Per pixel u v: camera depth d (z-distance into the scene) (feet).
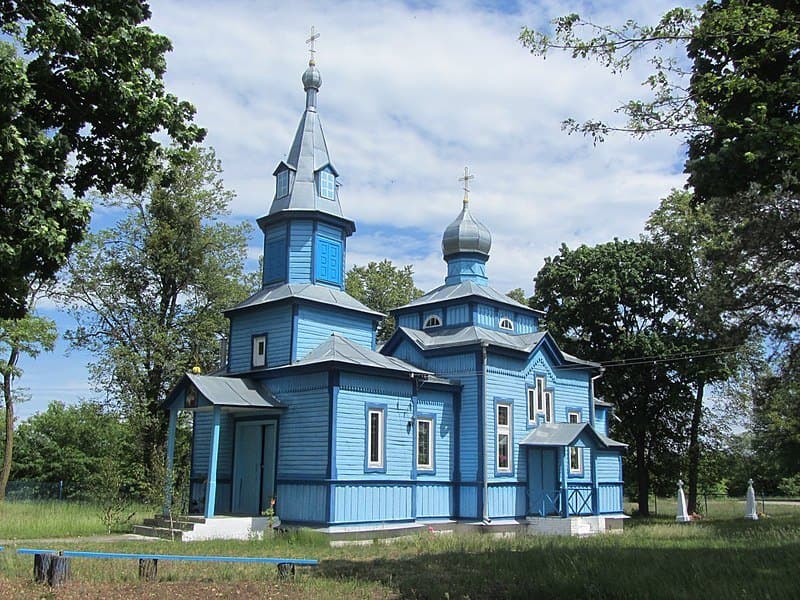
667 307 136.98
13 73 38.78
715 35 39.27
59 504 110.83
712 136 43.09
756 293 101.55
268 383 82.33
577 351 139.44
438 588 42.37
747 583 40.34
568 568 46.60
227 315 91.15
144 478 119.24
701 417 142.20
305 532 69.31
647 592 38.52
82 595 40.04
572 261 141.49
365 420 77.56
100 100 45.34
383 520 77.10
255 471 82.23
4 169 38.91
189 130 49.44
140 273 126.93
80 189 48.44
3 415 180.75
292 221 90.84
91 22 45.09
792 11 42.32
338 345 81.25
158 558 46.42
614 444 108.58
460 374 90.48
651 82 41.29
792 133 36.86
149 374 124.16
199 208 128.67
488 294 102.47
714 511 154.40
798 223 92.89
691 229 132.57
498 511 87.15
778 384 111.75
